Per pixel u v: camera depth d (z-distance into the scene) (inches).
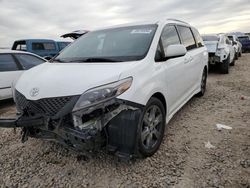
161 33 134.8
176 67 140.4
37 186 98.4
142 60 112.5
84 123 92.0
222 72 359.6
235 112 176.1
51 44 549.3
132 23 151.4
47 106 96.1
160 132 121.1
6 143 138.3
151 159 113.0
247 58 640.4
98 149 94.9
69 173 105.8
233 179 96.4
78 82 96.0
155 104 114.8
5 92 211.5
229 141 128.9
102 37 143.9
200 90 211.2
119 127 94.3
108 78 95.2
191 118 166.6
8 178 104.3
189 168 105.1
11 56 221.9
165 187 93.8
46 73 112.6
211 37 378.0
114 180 99.5
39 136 104.3
